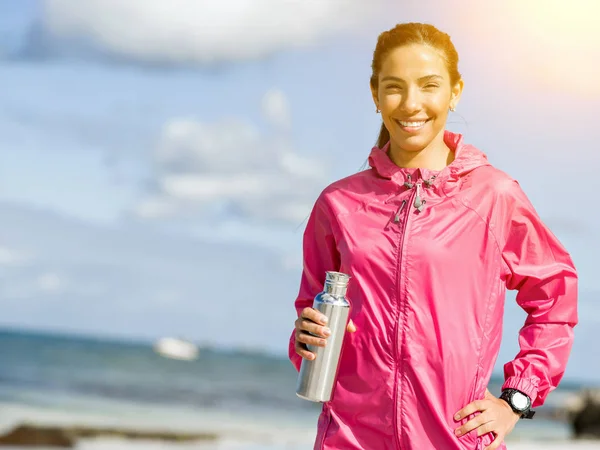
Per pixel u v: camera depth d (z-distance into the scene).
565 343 2.05
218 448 10.34
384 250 2.00
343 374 2.02
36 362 26.12
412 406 1.94
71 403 17.34
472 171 2.04
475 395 1.95
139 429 11.10
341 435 2.00
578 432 15.62
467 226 1.99
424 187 2.02
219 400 19.41
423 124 2.02
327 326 1.95
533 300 2.08
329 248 2.18
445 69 2.03
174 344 31.30
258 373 27.48
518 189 2.06
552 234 2.06
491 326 1.99
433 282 1.96
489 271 2.00
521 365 2.04
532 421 16.98
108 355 28.86
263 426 14.91
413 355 1.94
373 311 1.98
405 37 2.01
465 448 1.93
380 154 2.08
